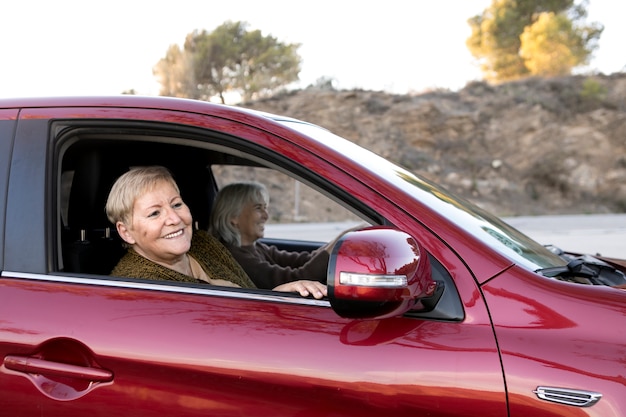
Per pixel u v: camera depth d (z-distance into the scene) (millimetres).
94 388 1920
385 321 1827
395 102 29094
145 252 2477
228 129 2107
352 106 28359
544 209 25359
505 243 2145
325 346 1821
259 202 3357
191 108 2166
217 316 1918
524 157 27156
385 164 2352
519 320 1766
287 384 1812
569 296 1798
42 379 1953
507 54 33844
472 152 27266
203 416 1866
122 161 2750
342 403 1782
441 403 1722
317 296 1927
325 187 2010
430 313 1821
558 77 31047
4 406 1969
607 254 11234
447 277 1845
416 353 1766
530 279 1839
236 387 1845
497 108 28656
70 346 1949
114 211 2443
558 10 33875
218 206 3328
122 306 1974
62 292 2021
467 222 2115
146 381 1894
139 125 2162
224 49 29266
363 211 1972
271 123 2113
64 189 2533
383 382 1759
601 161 26656
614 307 1767
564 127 27719
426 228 1907
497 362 1721
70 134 2215
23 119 2217
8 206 2117
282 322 1879
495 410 1695
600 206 25609
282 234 16094
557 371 1688
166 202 2434
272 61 29703
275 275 3201
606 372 1672
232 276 2807
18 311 1995
